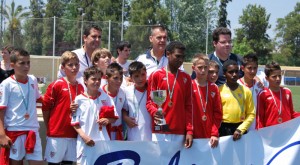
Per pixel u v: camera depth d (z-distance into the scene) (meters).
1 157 5.14
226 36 6.14
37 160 5.18
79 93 5.42
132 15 47.16
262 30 66.69
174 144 5.29
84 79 5.19
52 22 22.62
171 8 47.53
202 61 5.42
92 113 5.12
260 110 6.04
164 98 5.18
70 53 5.41
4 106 5.04
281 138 5.91
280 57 76.19
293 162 5.97
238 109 5.62
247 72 5.96
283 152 5.92
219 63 6.19
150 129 5.39
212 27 48.31
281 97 6.06
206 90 5.48
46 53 22.77
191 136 5.29
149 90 5.30
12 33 22.95
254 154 5.75
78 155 5.14
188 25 46.56
